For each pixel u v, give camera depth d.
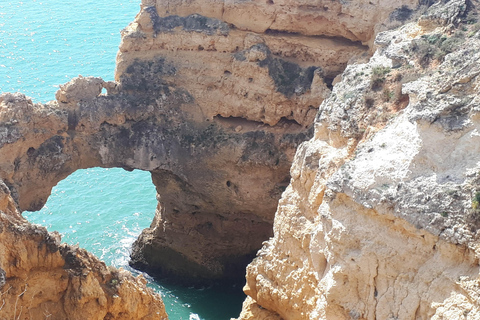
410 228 17.83
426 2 30.77
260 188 35.88
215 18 35.66
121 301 23.28
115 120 36.16
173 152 36.34
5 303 21.39
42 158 34.81
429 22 23.55
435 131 17.92
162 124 36.50
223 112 36.12
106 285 23.27
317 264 20.67
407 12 31.08
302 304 22.38
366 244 18.64
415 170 18.12
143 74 36.31
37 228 21.98
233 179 36.09
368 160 19.00
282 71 34.81
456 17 22.52
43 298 22.44
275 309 24.16
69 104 35.53
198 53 35.97
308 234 22.14
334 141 22.50
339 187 19.06
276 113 35.06
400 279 18.22
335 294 19.23
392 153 18.72
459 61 19.34
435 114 17.88
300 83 34.41
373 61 23.84
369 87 22.36
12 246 21.50
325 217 19.69
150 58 36.41
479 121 17.56
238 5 34.88
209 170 36.25
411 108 19.08
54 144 35.09
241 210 36.69
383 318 18.48
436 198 17.48
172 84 36.38
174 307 35.88
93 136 36.09
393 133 19.27
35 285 22.19
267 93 34.84
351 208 19.06
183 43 35.97
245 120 36.47
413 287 17.89
